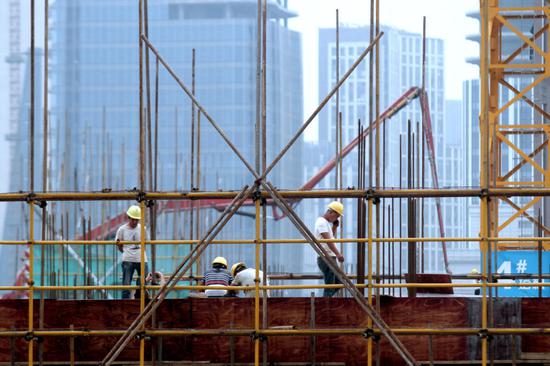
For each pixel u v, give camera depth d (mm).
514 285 32125
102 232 78250
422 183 47781
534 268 51219
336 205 40812
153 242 32875
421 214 48906
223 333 32688
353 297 33219
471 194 32438
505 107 58219
